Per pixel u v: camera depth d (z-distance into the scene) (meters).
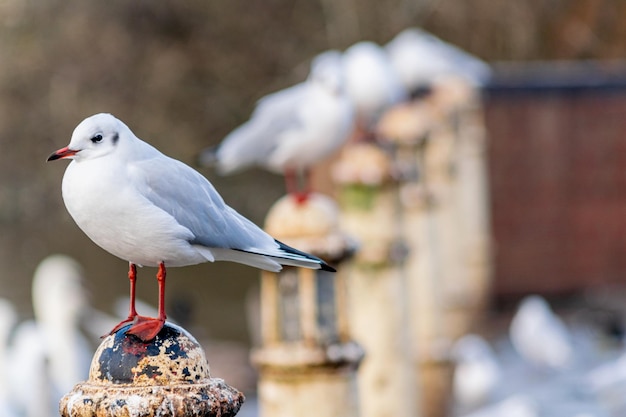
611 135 17.98
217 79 30.05
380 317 7.40
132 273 3.90
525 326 12.97
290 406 5.28
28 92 29.27
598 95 17.94
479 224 16.66
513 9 30.27
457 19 30.16
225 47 30.03
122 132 3.79
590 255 17.95
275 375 5.29
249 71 30.06
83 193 3.72
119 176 3.73
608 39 31.22
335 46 29.47
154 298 20.80
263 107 9.02
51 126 29.23
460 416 11.37
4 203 29.03
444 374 10.95
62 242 27.33
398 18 29.50
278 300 5.31
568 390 11.41
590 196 17.95
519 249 17.95
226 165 8.97
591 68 29.95
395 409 7.44
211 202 3.92
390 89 11.64
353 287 7.43
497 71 29.45
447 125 14.38
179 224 3.79
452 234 14.50
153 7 29.52
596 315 15.81
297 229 5.36
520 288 17.83
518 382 12.35
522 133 17.97
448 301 14.12
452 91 16.14
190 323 18.25
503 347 14.55
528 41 30.53
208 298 20.89
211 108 29.83
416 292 11.01
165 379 3.24
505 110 17.95
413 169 11.28
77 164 3.76
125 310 17.94
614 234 17.92
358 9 29.47
